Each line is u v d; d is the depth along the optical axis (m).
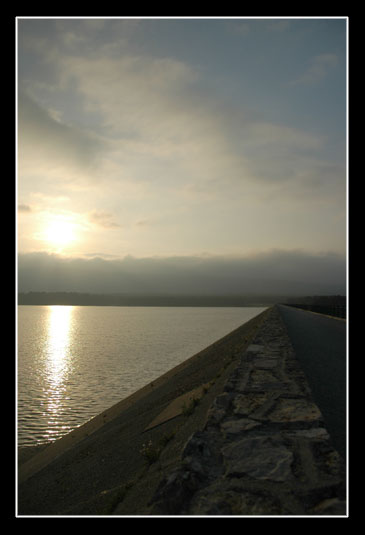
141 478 6.99
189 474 4.38
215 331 123.19
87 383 40.84
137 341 93.88
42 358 66.81
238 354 17.08
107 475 10.77
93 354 69.94
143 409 19.28
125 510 5.68
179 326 156.62
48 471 15.13
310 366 11.38
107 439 16.00
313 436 5.35
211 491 4.09
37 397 34.09
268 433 5.52
